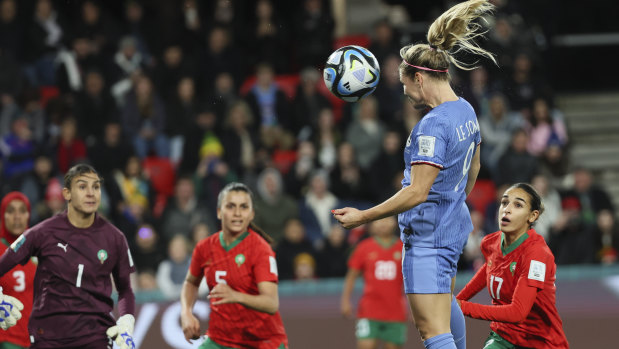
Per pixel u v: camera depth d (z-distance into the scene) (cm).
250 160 4550
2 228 2197
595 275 3503
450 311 1697
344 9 5900
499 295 1889
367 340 3091
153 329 3078
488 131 4719
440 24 1648
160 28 5166
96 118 4675
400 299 3116
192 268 2178
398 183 4262
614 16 6231
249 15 6084
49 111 4644
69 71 4919
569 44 6119
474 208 4403
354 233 4059
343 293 3209
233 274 2084
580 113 5681
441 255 1669
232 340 2080
